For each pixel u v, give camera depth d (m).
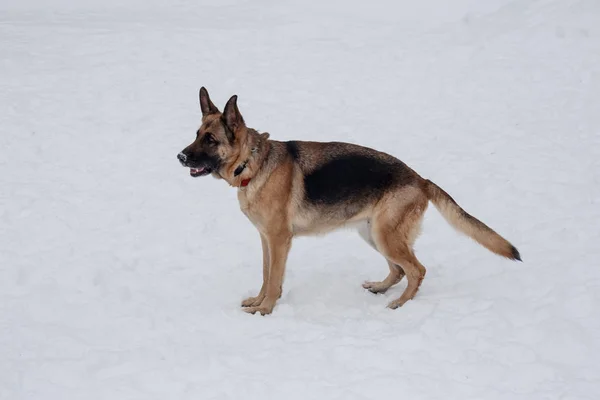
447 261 7.10
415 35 13.95
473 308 5.97
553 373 4.96
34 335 5.67
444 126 10.48
